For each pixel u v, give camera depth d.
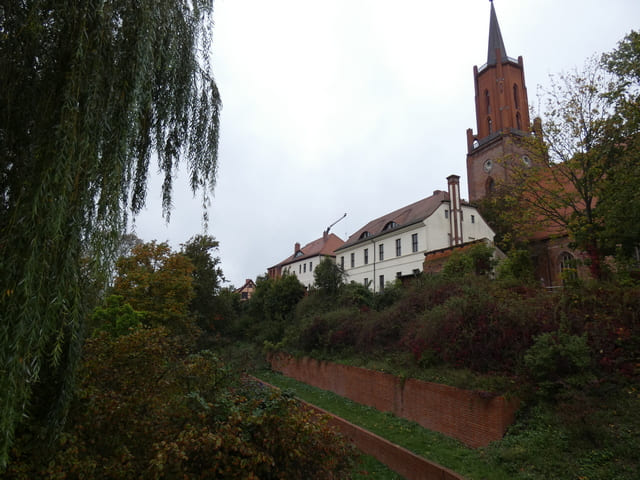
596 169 11.44
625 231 9.94
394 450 7.93
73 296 3.78
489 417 7.70
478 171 35.25
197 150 6.14
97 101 3.88
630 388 6.87
